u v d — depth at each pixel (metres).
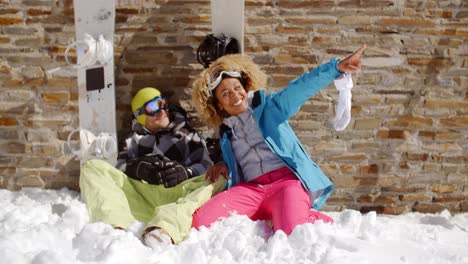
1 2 3.53
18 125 3.63
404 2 3.48
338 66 2.73
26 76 3.59
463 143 3.56
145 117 3.40
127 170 3.21
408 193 3.59
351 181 3.60
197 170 3.31
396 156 3.58
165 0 3.54
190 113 3.63
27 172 3.65
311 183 2.94
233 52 3.41
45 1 3.53
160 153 3.42
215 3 3.41
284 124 3.07
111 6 3.34
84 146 3.42
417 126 3.55
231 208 2.88
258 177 3.00
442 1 3.48
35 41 3.56
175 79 3.61
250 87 3.17
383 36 3.51
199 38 3.57
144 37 3.58
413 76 3.52
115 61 3.59
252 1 3.51
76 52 3.54
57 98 3.60
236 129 3.06
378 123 3.56
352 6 3.49
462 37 3.50
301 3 3.50
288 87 2.90
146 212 3.18
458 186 3.59
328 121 3.58
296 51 3.54
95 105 3.42
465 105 3.53
